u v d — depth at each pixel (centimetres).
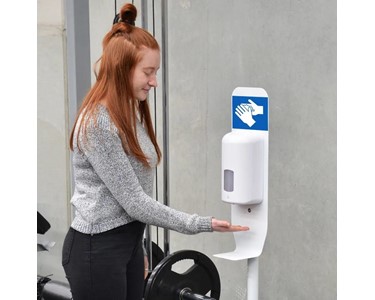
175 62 423
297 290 386
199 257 315
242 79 392
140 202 257
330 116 359
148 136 279
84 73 338
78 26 334
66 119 380
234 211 299
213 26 402
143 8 339
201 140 416
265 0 378
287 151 381
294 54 370
